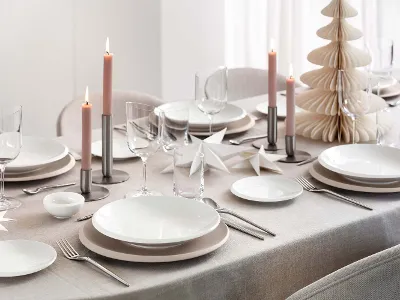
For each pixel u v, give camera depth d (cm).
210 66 433
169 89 427
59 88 392
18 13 370
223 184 192
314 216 171
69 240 155
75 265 144
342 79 206
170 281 137
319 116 236
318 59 222
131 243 148
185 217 158
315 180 195
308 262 160
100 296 131
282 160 209
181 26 420
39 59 382
